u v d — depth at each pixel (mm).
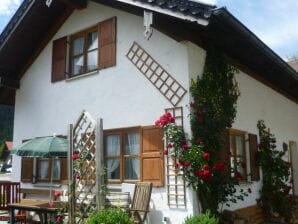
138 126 8648
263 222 9648
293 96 13930
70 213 7500
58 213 7848
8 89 12750
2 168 39906
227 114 8484
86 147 7652
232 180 8125
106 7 9859
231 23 7262
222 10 6707
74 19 10727
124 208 7484
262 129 10648
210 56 8484
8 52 11555
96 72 9781
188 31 7914
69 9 10867
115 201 7980
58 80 10805
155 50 8602
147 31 7676
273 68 10273
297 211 10539
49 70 11227
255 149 10156
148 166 8258
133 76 8930
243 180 9461
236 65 9578
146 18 7707
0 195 10406
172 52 8281
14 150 8867
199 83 8094
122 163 8859
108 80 9477
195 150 7477
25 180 11266
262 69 10562
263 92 11367
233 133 9258
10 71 12109
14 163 12094
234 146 9188
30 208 8266
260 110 10945
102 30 9797
